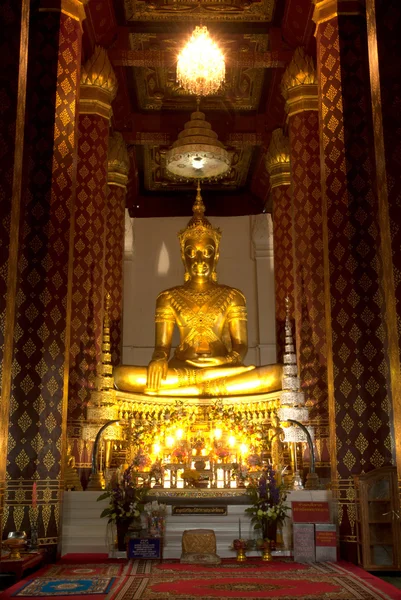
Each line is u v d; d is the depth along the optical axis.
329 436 8.38
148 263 14.87
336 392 7.54
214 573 6.18
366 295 7.72
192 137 11.14
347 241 7.87
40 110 8.06
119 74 11.67
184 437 9.48
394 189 5.95
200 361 11.17
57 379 7.33
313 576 6.02
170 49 11.29
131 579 5.83
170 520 7.60
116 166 12.66
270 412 10.26
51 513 6.98
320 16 8.74
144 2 10.45
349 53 8.48
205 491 7.70
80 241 9.87
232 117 13.07
